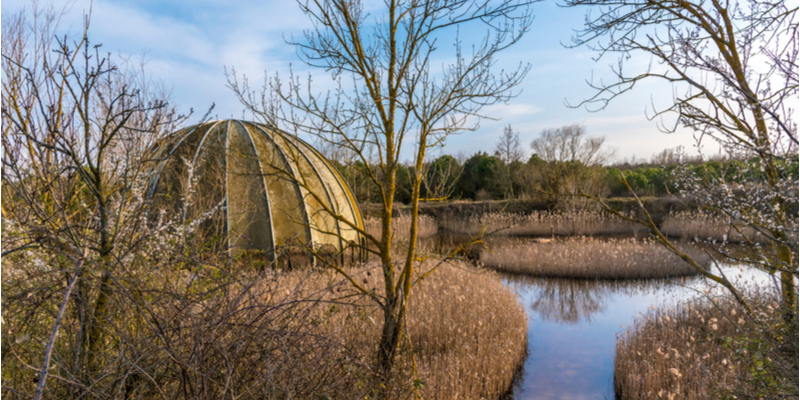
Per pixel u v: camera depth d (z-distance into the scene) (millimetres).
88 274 2732
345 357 3564
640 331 8203
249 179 10812
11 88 3752
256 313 3168
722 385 4766
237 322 3068
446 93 5020
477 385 6117
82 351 2988
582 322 10414
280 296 4410
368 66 5055
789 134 3184
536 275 15062
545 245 18953
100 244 3213
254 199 10797
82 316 2816
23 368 2893
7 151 2953
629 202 27578
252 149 11445
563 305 11891
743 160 4254
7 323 2973
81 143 3643
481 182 36750
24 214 3365
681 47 4207
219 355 2834
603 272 14531
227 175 10039
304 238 11430
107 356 3000
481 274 11961
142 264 3406
